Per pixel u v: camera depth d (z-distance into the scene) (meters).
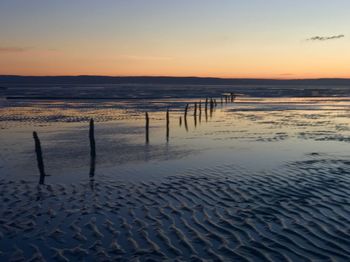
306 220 9.75
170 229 9.46
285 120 38.81
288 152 20.36
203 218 10.19
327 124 34.62
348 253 7.81
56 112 48.53
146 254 8.09
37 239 9.09
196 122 38.16
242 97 94.38
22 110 51.50
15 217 10.70
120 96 93.69
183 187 13.50
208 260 7.71
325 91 137.38
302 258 7.64
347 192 12.12
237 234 8.98
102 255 8.12
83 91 130.50
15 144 24.75
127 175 15.83
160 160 19.05
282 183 13.55
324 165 16.56
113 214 10.78
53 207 11.59
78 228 9.75
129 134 29.44
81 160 19.52
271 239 8.62
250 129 31.73
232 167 16.69
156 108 56.47
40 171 16.20
